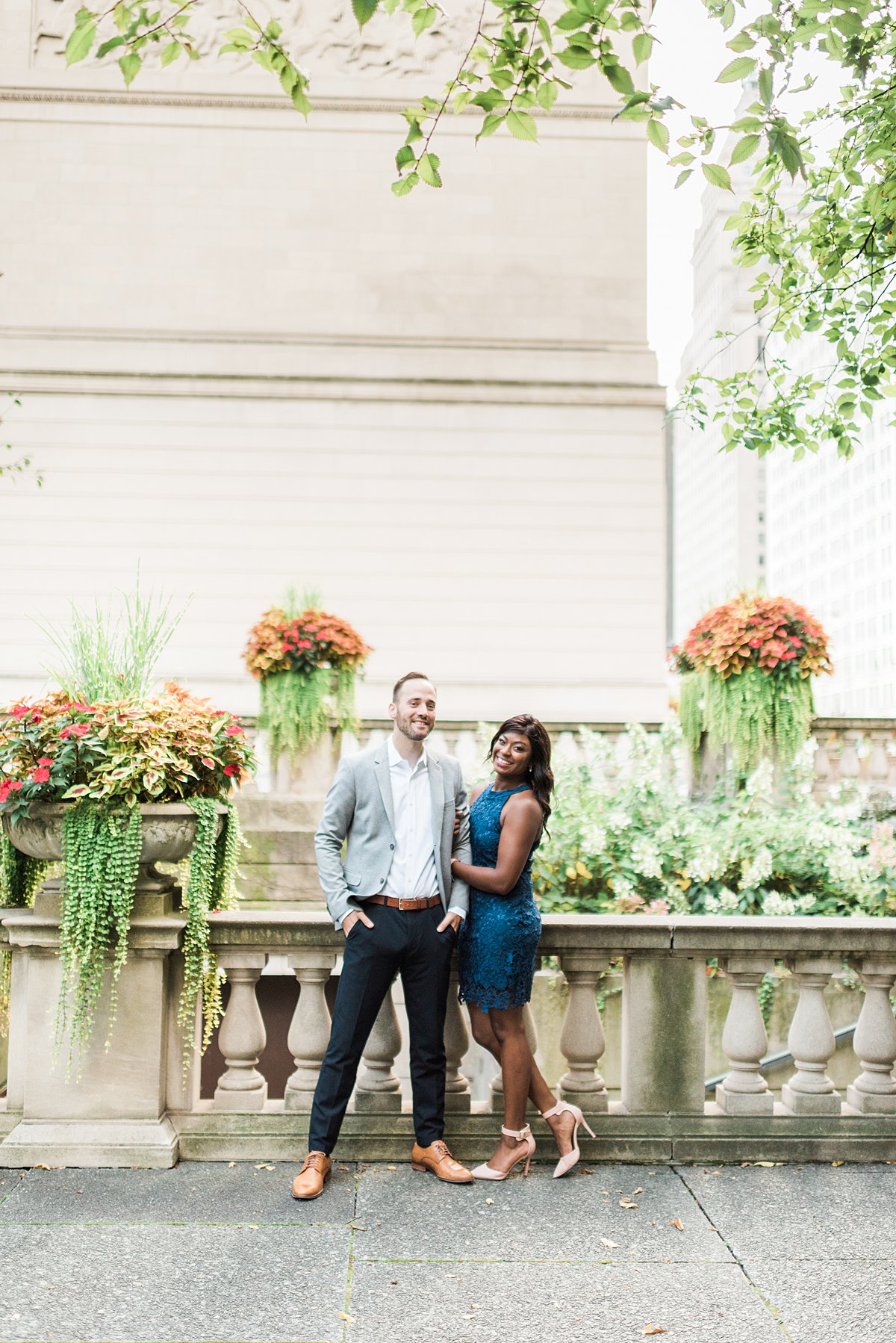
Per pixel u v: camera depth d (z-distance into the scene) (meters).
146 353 15.68
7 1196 3.66
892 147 4.89
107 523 15.45
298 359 15.80
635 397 16.02
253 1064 4.24
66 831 3.85
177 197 15.92
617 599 15.81
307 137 16.08
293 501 15.67
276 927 4.14
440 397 15.87
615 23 3.73
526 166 16.25
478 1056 7.72
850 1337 2.87
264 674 9.08
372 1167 3.99
